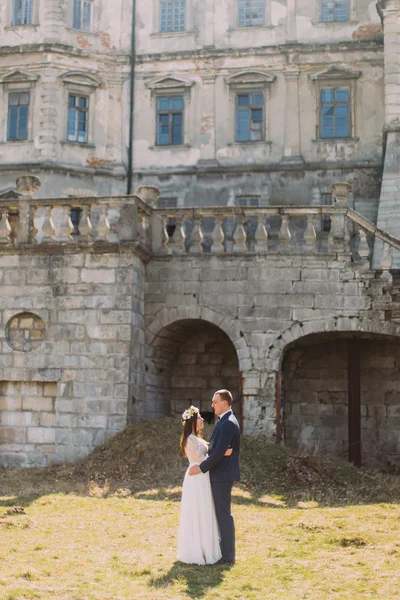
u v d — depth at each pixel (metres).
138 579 9.36
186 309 20.09
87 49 33.53
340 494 15.89
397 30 29.80
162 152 33.12
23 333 19.53
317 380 22.83
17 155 32.72
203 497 10.10
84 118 33.41
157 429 18.59
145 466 17.31
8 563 9.85
